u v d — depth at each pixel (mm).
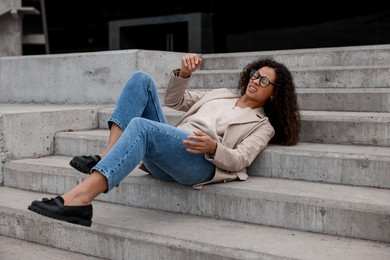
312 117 3586
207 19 9352
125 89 3062
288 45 8578
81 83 5523
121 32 10648
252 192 2881
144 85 3072
